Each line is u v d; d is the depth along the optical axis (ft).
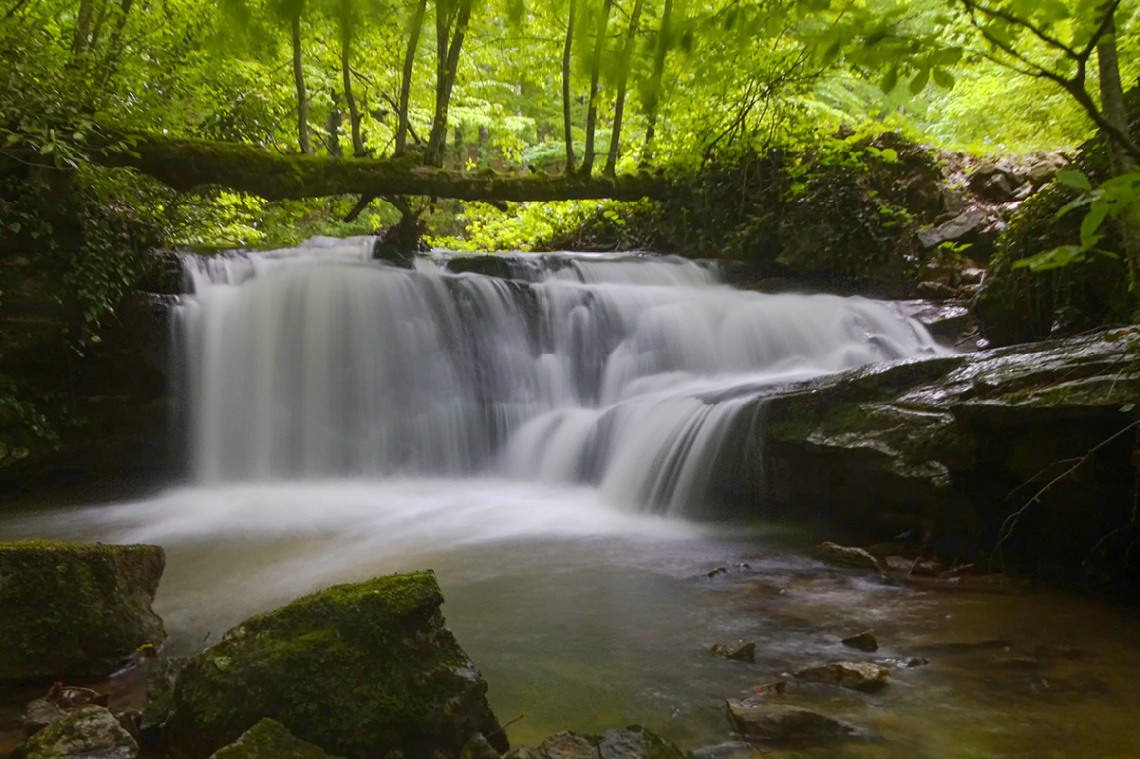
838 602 15.47
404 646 9.27
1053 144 41.37
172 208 37.88
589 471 27.76
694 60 8.29
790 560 18.78
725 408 23.71
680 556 19.20
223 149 30.63
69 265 27.17
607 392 34.24
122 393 28.96
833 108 49.60
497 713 10.55
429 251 42.22
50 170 26.55
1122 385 15.49
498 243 54.08
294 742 8.31
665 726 10.17
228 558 19.31
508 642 13.30
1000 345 28.71
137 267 29.94
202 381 30.22
